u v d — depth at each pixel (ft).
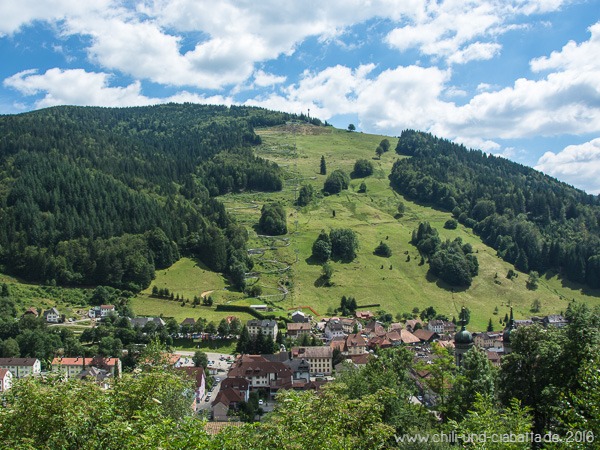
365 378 226.79
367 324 651.25
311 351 493.36
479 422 114.93
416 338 602.03
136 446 92.43
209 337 587.27
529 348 166.40
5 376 403.54
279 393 122.72
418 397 289.74
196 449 95.30
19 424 99.30
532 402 162.30
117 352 499.92
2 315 556.10
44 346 495.41
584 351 145.89
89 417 100.07
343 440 110.32
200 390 404.57
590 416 111.96
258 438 107.55
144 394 115.03
